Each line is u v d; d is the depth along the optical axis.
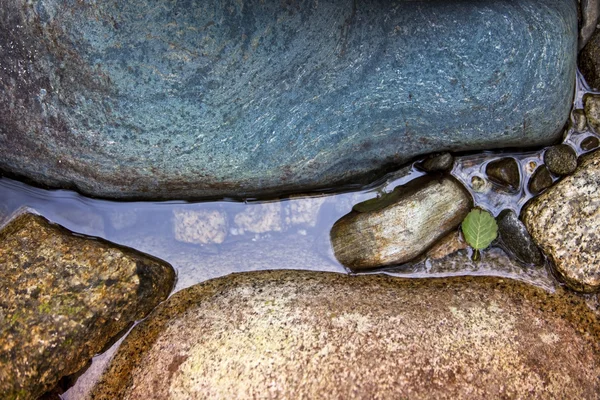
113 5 0.46
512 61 0.53
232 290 0.59
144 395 0.52
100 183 0.59
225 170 0.56
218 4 0.47
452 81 0.54
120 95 0.50
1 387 0.50
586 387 0.49
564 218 0.56
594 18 0.59
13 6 0.47
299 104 0.54
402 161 0.62
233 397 0.49
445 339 0.50
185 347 0.54
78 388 0.56
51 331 0.52
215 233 0.64
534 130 0.58
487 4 0.53
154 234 0.64
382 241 0.58
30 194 0.63
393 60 0.53
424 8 0.53
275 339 0.52
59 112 0.52
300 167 0.58
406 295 0.55
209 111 0.52
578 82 0.62
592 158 0.58
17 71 0.51
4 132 0.55
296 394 0.48
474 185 0.61
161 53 0.48
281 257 0.62
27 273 0.55
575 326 0.53
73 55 0.48
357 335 0.51
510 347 0.50
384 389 0.47
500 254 0.59
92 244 0.58
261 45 0.50
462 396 0.47
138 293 0.56
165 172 0.57
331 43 0.52
